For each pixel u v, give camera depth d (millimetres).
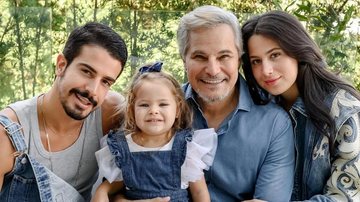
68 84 1737
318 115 1846
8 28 3645
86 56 1725
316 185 1938
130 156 1818
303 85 1909
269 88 1870
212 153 1877
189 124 1916
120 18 3428
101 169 1812
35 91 3732
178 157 1819
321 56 1917
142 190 1811
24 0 3867
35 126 1807
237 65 1863
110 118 1974
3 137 1712
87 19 3533
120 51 1775
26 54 3688
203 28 1805
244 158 1902
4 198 1787
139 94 1817
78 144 1886
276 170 1878
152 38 3404
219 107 1955
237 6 3768
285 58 1843
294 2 3375
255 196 1879
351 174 1831
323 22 3270
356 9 3492
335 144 1854
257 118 1918
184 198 1836
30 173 1772
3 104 3713
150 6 3912
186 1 3820
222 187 1943
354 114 1814
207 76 1827
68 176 1886
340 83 1896
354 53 3281
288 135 1916
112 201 1849
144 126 1794
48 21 3682
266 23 1836
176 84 1874
